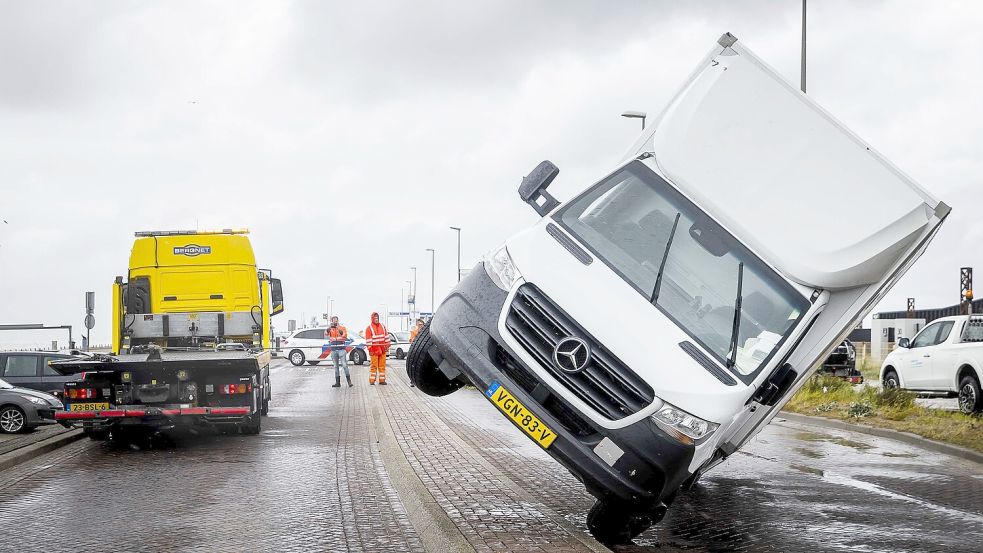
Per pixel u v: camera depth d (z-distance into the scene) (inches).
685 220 317.1
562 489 406.6
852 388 891.4
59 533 323.9
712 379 285.7
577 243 320.5
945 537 335.0
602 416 289.9
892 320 1788.9
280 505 375.9
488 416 733.3
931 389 845.2
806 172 317.1
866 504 396.8
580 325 300.0
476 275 337.7
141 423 577.3
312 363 1993.1
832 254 298.7
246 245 744.3
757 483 450.9
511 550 271.4
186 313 723.4
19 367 848.9
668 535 337.1
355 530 328.5
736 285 304.7
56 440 584.4
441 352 325.7
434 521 314.5
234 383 582.6
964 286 1246.9
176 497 395.2
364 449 556.1
